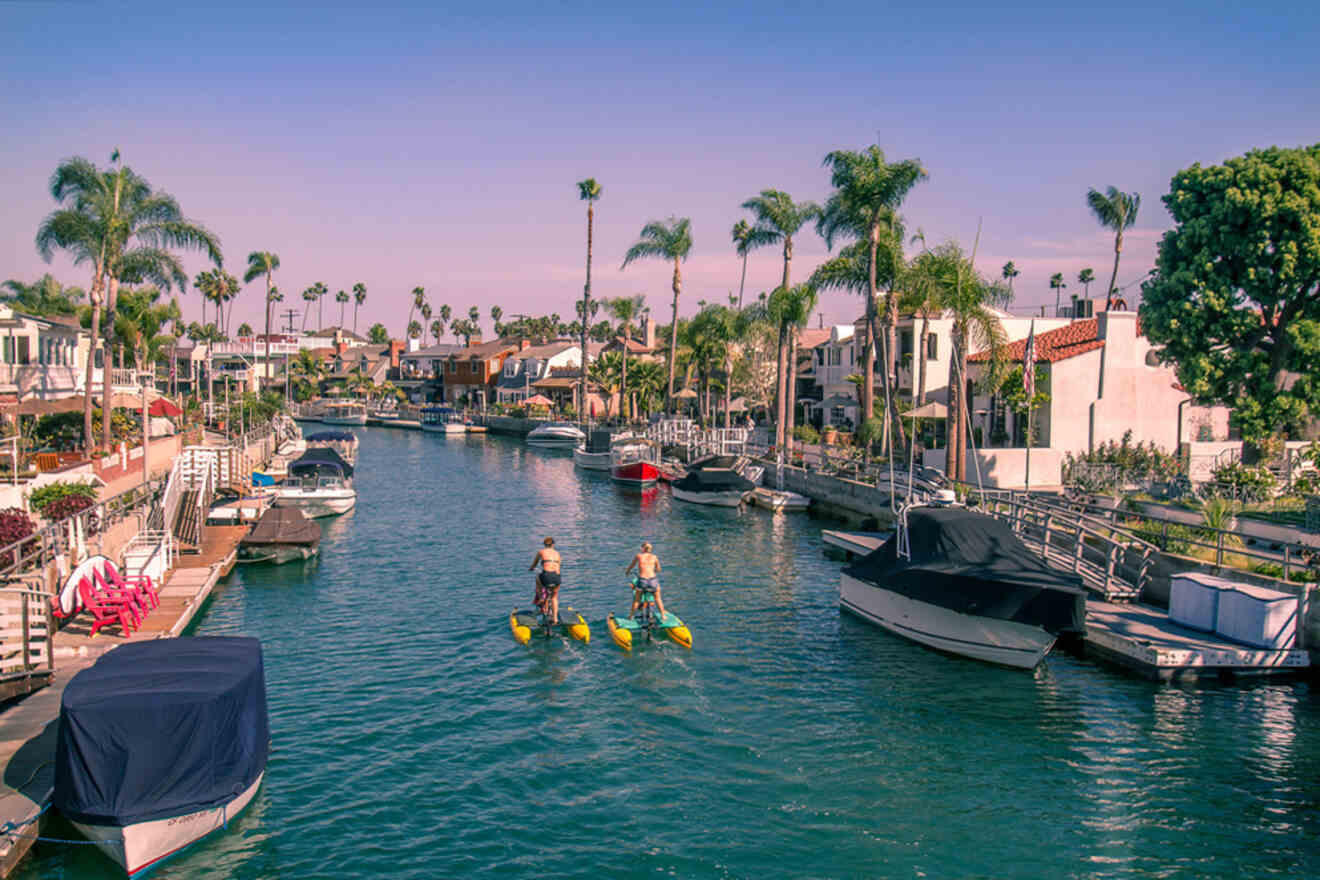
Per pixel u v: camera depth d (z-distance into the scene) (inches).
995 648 871.1
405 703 766.5
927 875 518.6
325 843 541.6
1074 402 1764.3
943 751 683.4
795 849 543.5
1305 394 1267.2
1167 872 525.0
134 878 498.9
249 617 1024.9
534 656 895.7
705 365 3270.2
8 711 655.8
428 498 2092.8
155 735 514.6
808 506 1867.6
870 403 1945.1
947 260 1534.2
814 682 831.7
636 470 2210.9
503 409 4488.2
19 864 504.7
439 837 550.9
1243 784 631.8
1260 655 816.3
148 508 1291.8
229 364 5644.7
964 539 935.7
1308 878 520.1
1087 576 1023.6
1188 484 1344.7
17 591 685.9
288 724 717.9
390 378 6033.5
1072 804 603.5
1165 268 1362.0
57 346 2017.7
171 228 1678.2
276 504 1710.1
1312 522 1037.2
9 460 1350.9
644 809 589.9
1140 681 825.5
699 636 971.9
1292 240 1230.9
